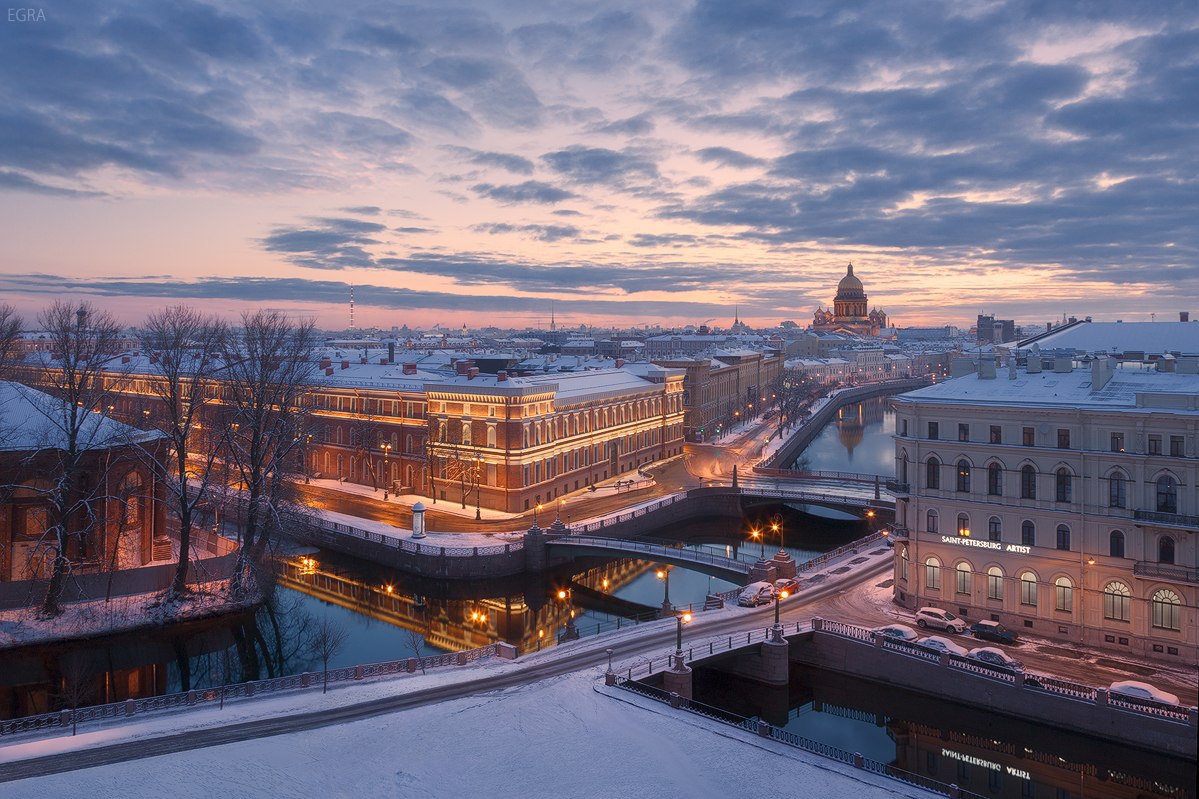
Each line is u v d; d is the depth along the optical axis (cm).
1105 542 6350
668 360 19412
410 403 12731
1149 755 5250
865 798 4469
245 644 8094
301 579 9975
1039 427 6669
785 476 14200
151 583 8269
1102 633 6381
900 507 7531
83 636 7288
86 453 8238
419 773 4741
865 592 7981
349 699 5816
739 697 6788
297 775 4691
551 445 12262
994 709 5888
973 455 6994
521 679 6175
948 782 5475
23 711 6316
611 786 4591
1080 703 5506
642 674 6159
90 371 8188
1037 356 7619
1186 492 6019
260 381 8994
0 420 8269
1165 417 6078
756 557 10944
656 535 11656
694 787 4584
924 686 6225
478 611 9062
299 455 12475
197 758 4862
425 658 6731
